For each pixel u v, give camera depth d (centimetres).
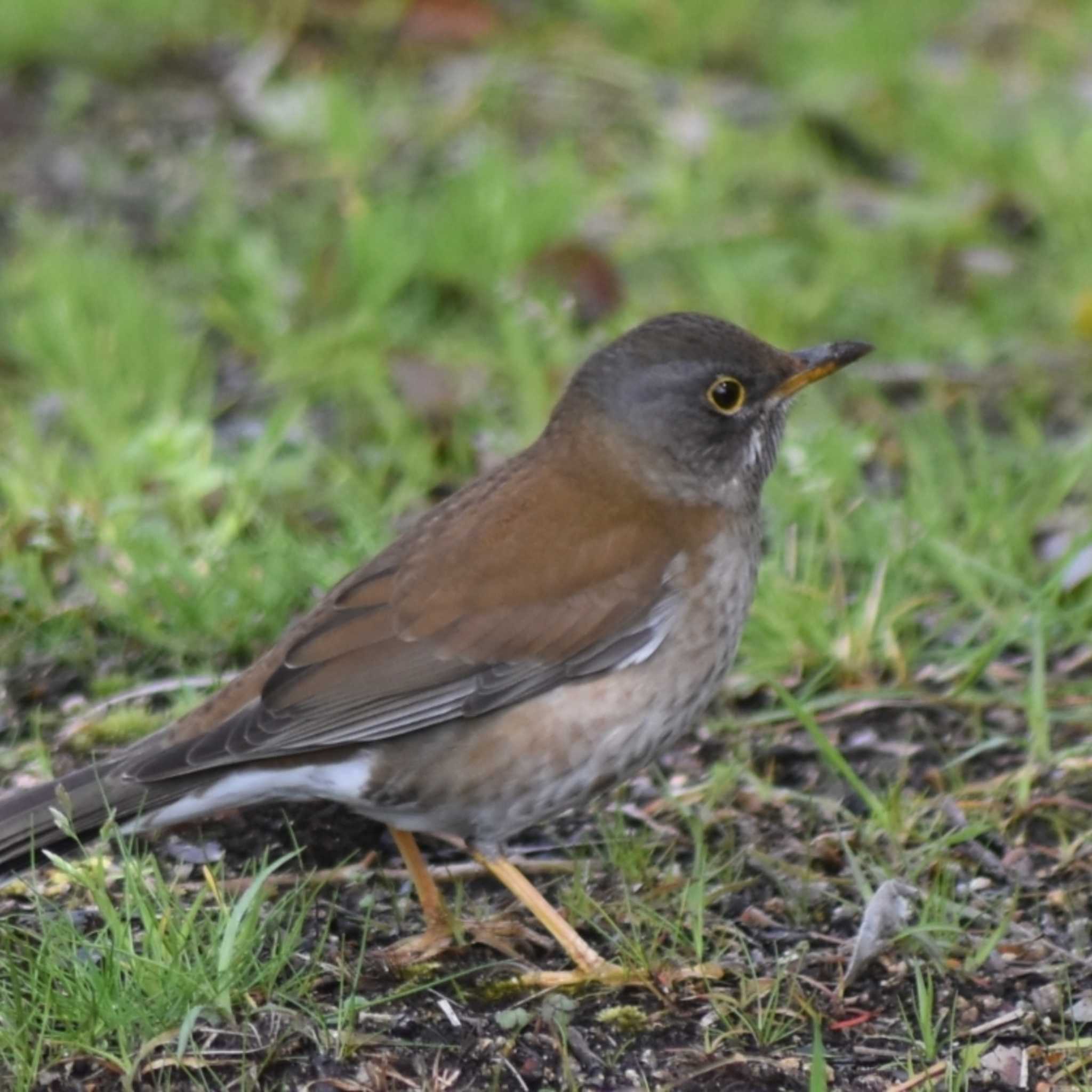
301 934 916
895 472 1318
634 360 960
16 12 1842
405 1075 831
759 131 1731
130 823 885
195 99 1786
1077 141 1658
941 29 1922
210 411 1381
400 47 1852
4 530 1187
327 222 1592
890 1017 876
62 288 1442
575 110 1769
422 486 1284
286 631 959
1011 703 1091
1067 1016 874
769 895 955
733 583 954
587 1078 835
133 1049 824
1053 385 1414
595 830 1019
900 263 1548
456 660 902
